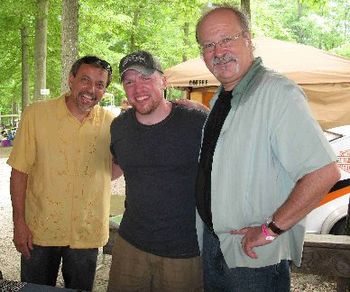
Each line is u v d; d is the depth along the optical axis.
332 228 4.72
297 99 1.80
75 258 2.92
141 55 2.43
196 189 2.28
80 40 16.20
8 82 22.88
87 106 2.78
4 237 5.73
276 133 1.82
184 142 2.47
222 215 2.02
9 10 12.80
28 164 2.83
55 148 2.79
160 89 2.48
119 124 2.63
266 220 1.91
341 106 6.26
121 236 2.74
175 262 2.56
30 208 2.87
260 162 1.89
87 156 2.86
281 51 6.67
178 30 19.02
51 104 2.83
